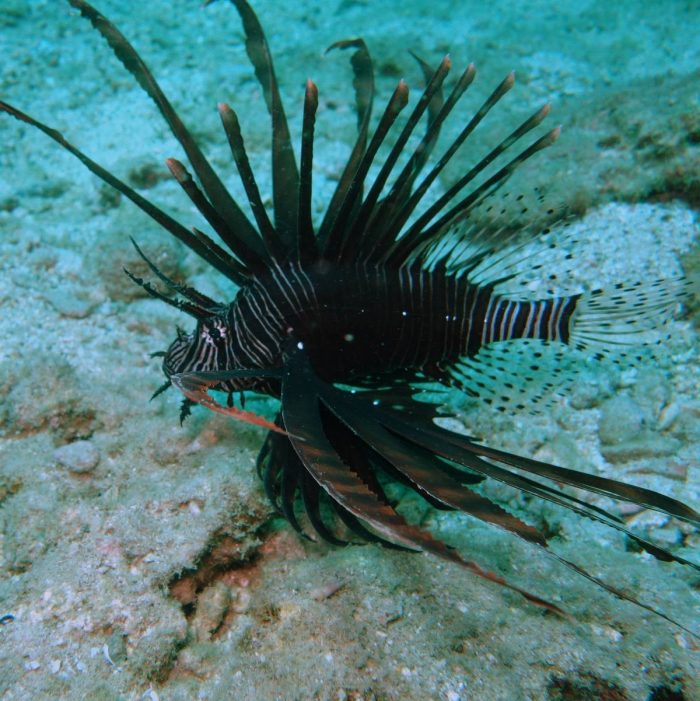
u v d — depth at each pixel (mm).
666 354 453
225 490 363
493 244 363
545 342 404
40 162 644
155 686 321
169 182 620
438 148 663
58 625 323
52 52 822
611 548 365
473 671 301
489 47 871
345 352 350
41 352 425
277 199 352
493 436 423
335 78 771
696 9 922
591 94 647
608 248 506
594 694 292
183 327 485
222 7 1021
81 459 382
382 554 347
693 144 509
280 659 313
